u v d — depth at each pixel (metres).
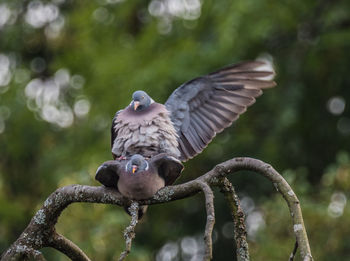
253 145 15.02
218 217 15.90
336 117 15.71
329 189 12.09
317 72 15.41
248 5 13.73
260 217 13.12
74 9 17.11
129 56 15.14
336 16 14.63
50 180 14.73
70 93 16.66
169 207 15.45
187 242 16.06
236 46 14.41
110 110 14.48
